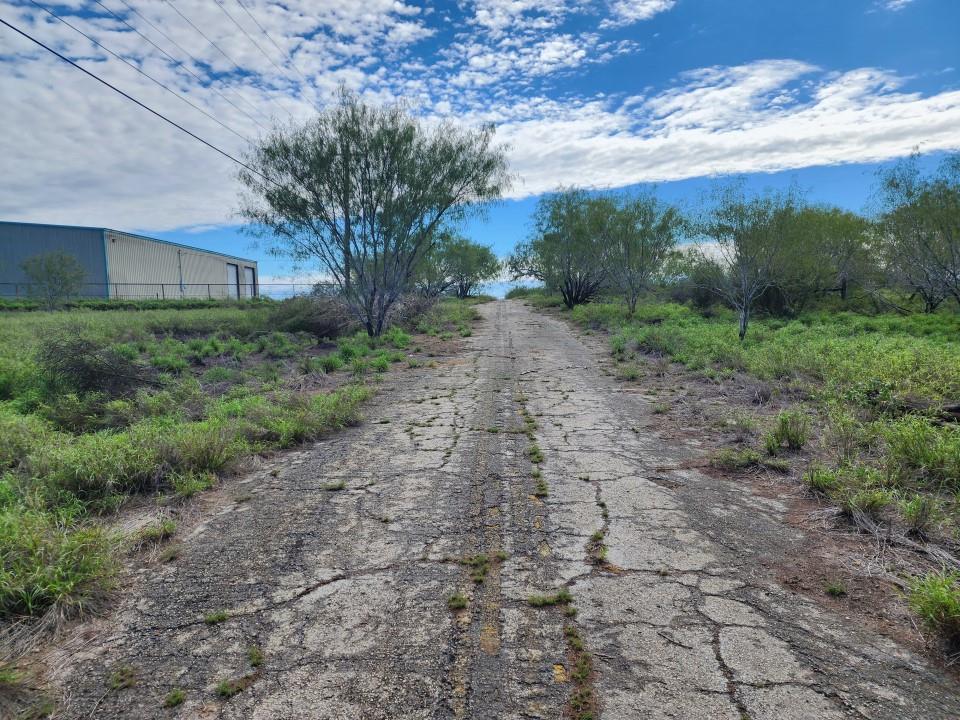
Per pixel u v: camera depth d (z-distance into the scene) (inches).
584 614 110.7
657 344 492.7
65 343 349.7
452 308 1011.3
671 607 112.4
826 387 290.2
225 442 211.9
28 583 114.5
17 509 147.2
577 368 429.4
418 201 615.5
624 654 98.3
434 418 277.0
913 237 608.1
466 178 627.5
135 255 1439.5
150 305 1147.9
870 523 144.6
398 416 283.4
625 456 212.2
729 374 362.6
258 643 104.3
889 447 191.6
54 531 133.7
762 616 109.0
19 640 105.3
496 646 101.4
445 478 190.2
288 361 479.2
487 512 161.2
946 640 99.8
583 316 840.3
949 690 88.5
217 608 116.3
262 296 1497.3
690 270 713.6
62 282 1138.0
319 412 263.6
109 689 93.3
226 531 153.3
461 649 100.9
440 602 116.2
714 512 159.3
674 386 351.3
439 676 94.1
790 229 531.8
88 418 269.4
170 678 95.7
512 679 92.8
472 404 306.7
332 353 524.7
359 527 153.6
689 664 95.3
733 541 141.0
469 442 233.1
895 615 108.6
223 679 94.8
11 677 93.6
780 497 170.1
